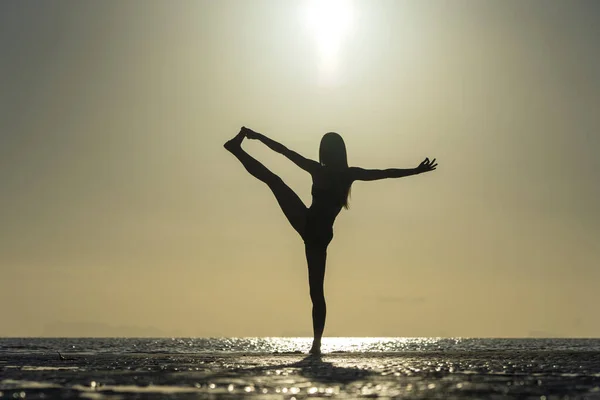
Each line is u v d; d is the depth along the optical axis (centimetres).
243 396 657
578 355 1339
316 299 1445
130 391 699
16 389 720
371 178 1470
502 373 895
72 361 1191
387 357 1280
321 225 1454
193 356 1376
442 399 634
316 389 711
